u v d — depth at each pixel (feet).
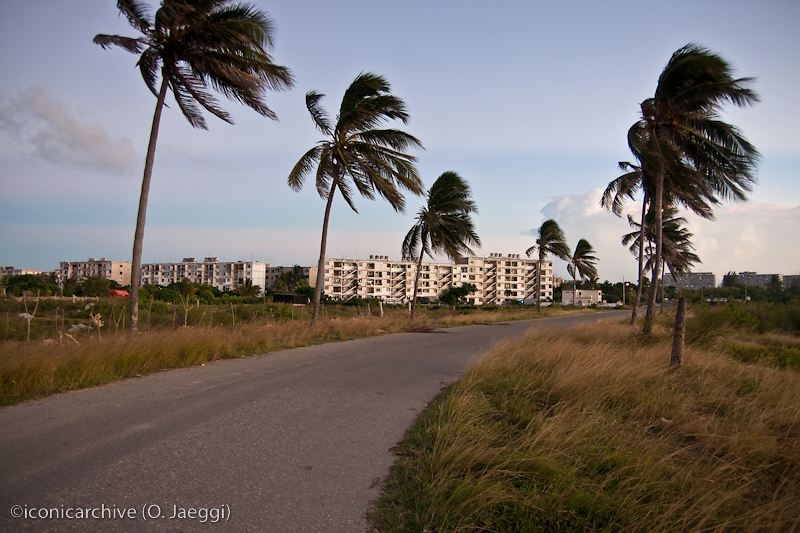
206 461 13.58
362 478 13.11
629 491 12.92
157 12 35.94
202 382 24.29
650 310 49.14
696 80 41.01
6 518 9.87
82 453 13.69
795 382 28.04
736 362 35.94
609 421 19.08
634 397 23.21
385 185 52.80
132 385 23.07
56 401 19.49
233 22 37.09
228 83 40.63
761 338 61.46
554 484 12.69
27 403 19.03
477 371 26.99
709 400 23.93
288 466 13.64
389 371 30.63
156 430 16.03
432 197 81.41
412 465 14.20
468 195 82.74
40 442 14.43
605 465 14.79
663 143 44.16
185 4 34.35
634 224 99.60
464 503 11.32
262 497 11.59
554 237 142.41
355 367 31.48
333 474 13.26
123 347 26.89
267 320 60.80
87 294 165.68
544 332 46.55
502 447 14.70
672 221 100.78
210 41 37.93
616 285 377.30
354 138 55.16
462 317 94.53
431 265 422.82
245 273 435.94
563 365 27.22
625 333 53.11
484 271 437.17
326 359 34.55
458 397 20.99
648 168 55.77
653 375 26.71
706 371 29.86
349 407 20.62
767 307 79.92
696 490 13.06
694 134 45.37
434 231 81.00
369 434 16.98
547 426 16.43
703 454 17.13
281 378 26.27
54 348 24.84
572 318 126.00
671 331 49.06
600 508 11.72
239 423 17.31
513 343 39.55
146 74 41.04
